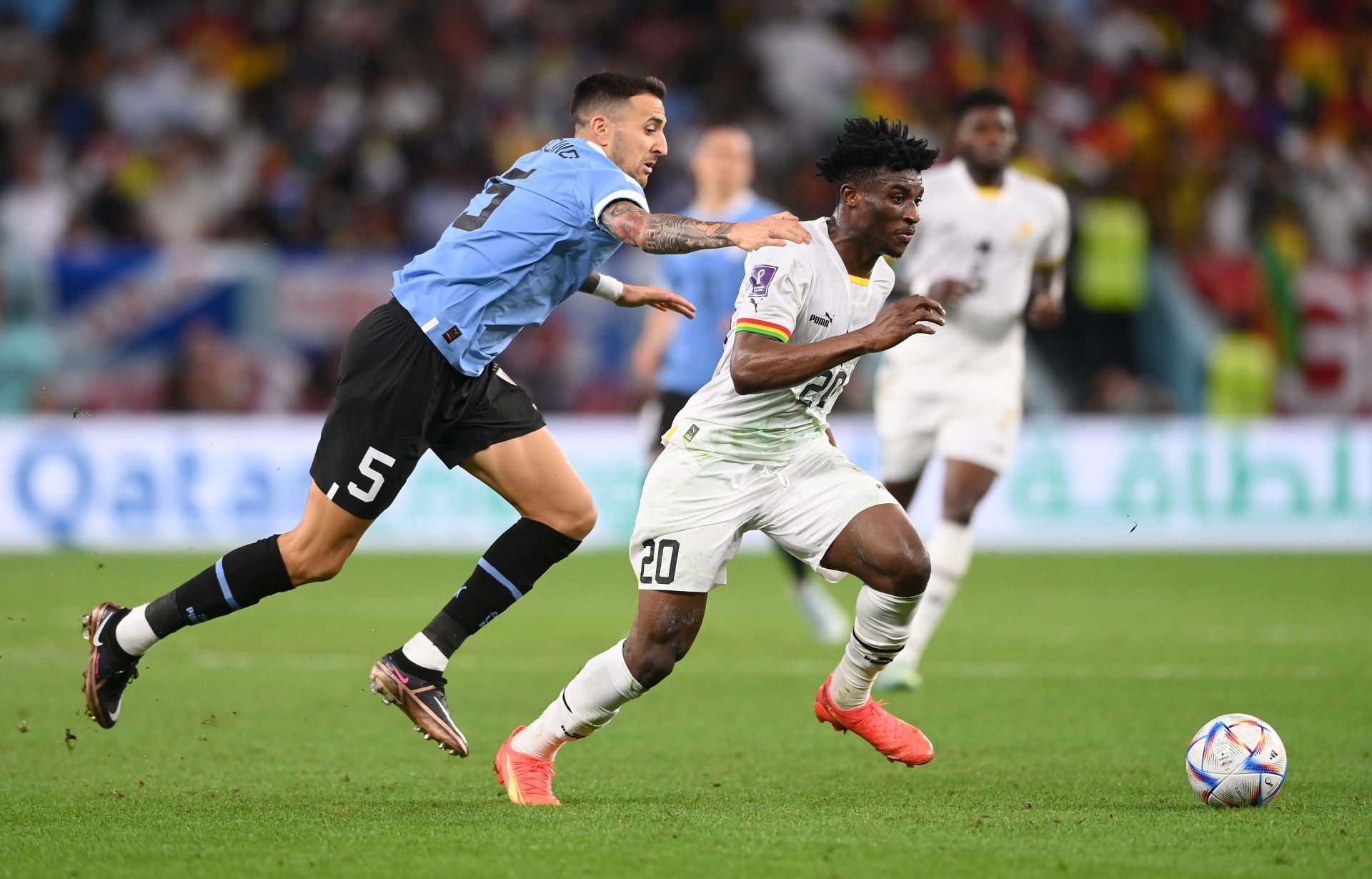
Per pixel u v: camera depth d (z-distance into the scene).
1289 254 69.19
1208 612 37.50
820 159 17.06
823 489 17.34
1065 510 53.97
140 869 13.41
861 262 17.17
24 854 14.02
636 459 53.00
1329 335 62.09
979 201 27.34
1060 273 28.91
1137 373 62.84
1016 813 16.05
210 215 63.78
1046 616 36.91
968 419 27.03
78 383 52.50
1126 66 73.62
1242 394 61.56
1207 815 15.88
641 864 13.46
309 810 16.33
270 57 68.50
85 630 18.02
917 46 73.19
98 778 18.58
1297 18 77.38
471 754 20.56
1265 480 54.12
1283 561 50.00
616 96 18.16
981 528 53.78
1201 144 71.62
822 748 21.06
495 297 17.66
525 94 69.06
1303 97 75.31
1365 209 72.31
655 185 66.75
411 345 17.50
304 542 17.70
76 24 68.50
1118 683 26.72
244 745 21.03
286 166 65.38
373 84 67.62
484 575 18.30
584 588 42.84
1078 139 70.44
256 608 37.25
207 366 53.06
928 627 26.05
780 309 16.38
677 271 32.31
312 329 54.00
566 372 55.50
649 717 23.67
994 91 27.42
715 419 17.16
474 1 71.00
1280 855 13.83
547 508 18.47
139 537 49.88
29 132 65.44
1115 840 14.45
